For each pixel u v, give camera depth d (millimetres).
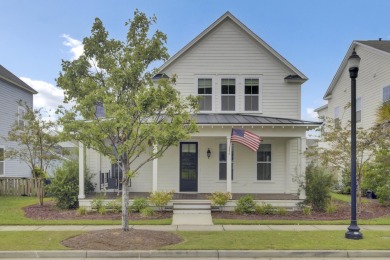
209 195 14297
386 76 17719
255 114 15414
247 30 15406
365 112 19875
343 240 8102
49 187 13195
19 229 9453
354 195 8523
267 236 8523
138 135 8211
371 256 7227
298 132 13438
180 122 8117
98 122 7973
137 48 8500
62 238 8266
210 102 15531
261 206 12469
